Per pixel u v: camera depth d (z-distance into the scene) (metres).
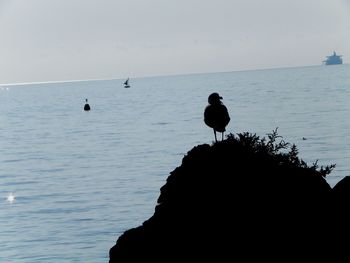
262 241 12.90
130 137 94.50
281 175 14.00
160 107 164.12
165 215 14.07
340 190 13.73
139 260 13.45
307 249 12.73
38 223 39.81
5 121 148.88
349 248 12.66
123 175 57.91
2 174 64.25
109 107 182.12
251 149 14.83
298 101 149.00
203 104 165.50
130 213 40.97
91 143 90.38
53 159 75.12
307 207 13.35
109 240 34.56
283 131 87.25
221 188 13.91
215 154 14.73
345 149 65.94
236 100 165.75
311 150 66.31
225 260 12.81
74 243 34.41
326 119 102.50
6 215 43.03
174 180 14.66
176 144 80.56
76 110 180.38
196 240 13.21
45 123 137.25
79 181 56.44
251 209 13.40
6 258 32.31
